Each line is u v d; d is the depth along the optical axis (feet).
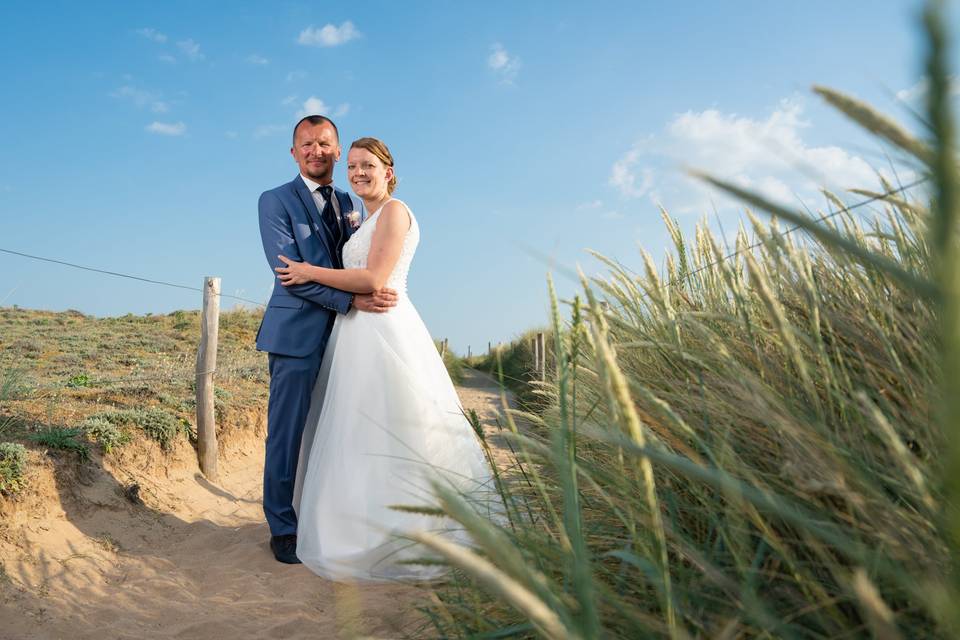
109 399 20.42
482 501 6.46
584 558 2.65
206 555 13.61
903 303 4.83
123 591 11.41
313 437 14.03
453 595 6.48
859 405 4.14
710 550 4.55
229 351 43.32
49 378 25.35
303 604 10.55
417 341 12.94
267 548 13.55
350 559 11.21
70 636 9.63
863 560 2.68
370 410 12.12
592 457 6.75
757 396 4.12
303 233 13.52
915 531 3.27
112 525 14.12
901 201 3.65
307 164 13.91
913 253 4.86
